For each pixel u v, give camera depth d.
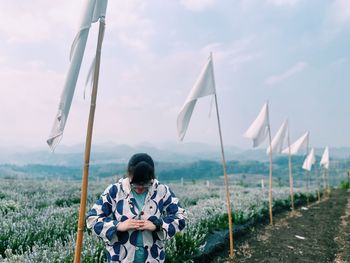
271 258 6.75
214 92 6.11
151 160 3.03
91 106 3.23
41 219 7.40
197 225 7.79
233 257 6.67
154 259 2.93
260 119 8.33
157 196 2.99
